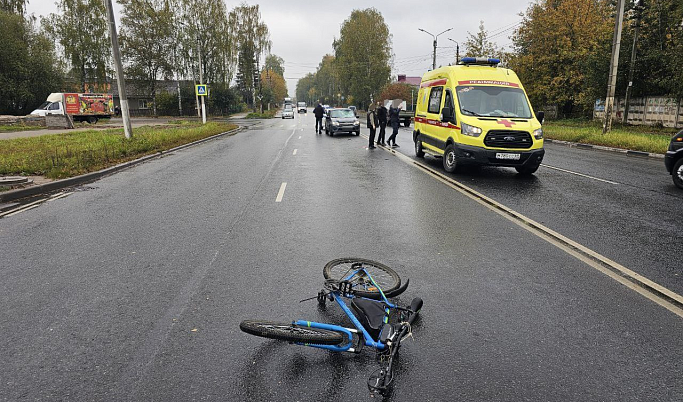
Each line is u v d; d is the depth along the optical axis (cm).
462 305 389
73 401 264
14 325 356
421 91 1462
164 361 305
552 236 592
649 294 412
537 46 3353
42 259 507
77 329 350
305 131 2931
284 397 267
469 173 1135
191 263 492
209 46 5794
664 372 294
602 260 500
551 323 358
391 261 498
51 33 5453
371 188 938
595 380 285
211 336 338
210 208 758
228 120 5106
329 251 531
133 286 430
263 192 899
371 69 6844
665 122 2497
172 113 6081
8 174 1081
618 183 996
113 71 5697
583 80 3088
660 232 612
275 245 554
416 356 312
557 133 2248
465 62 1212
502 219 681
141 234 604
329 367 299
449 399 266
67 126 2995
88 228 636
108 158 1341
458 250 536
